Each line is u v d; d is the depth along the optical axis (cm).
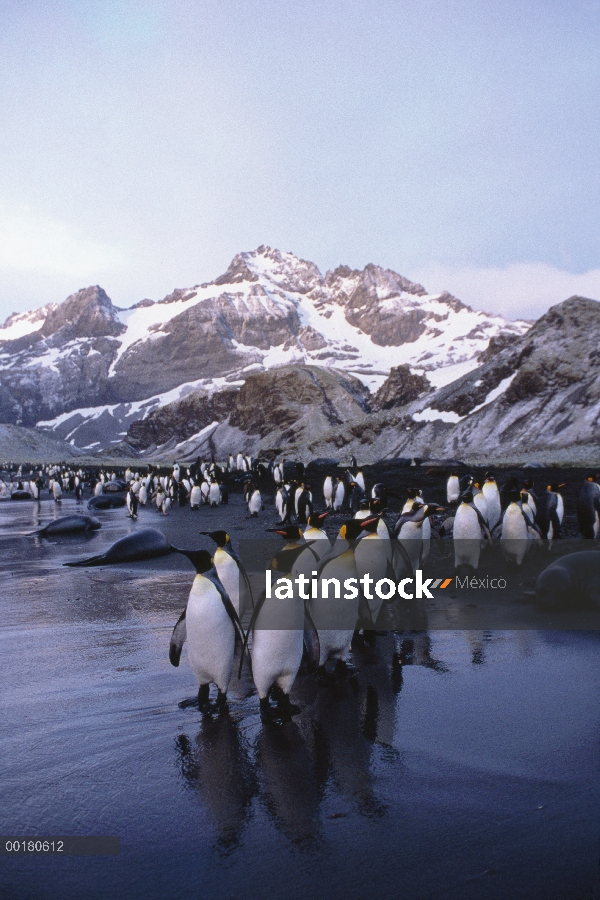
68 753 575
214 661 654
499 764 533
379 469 5903
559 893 381
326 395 16425
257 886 397
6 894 395
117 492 5428
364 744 579
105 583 1384
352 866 412
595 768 521
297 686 728
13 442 17500
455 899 379
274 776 527
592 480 1546
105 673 784
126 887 399
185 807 486
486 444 7944
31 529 2712
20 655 863
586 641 845
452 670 759
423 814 466
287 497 2562
